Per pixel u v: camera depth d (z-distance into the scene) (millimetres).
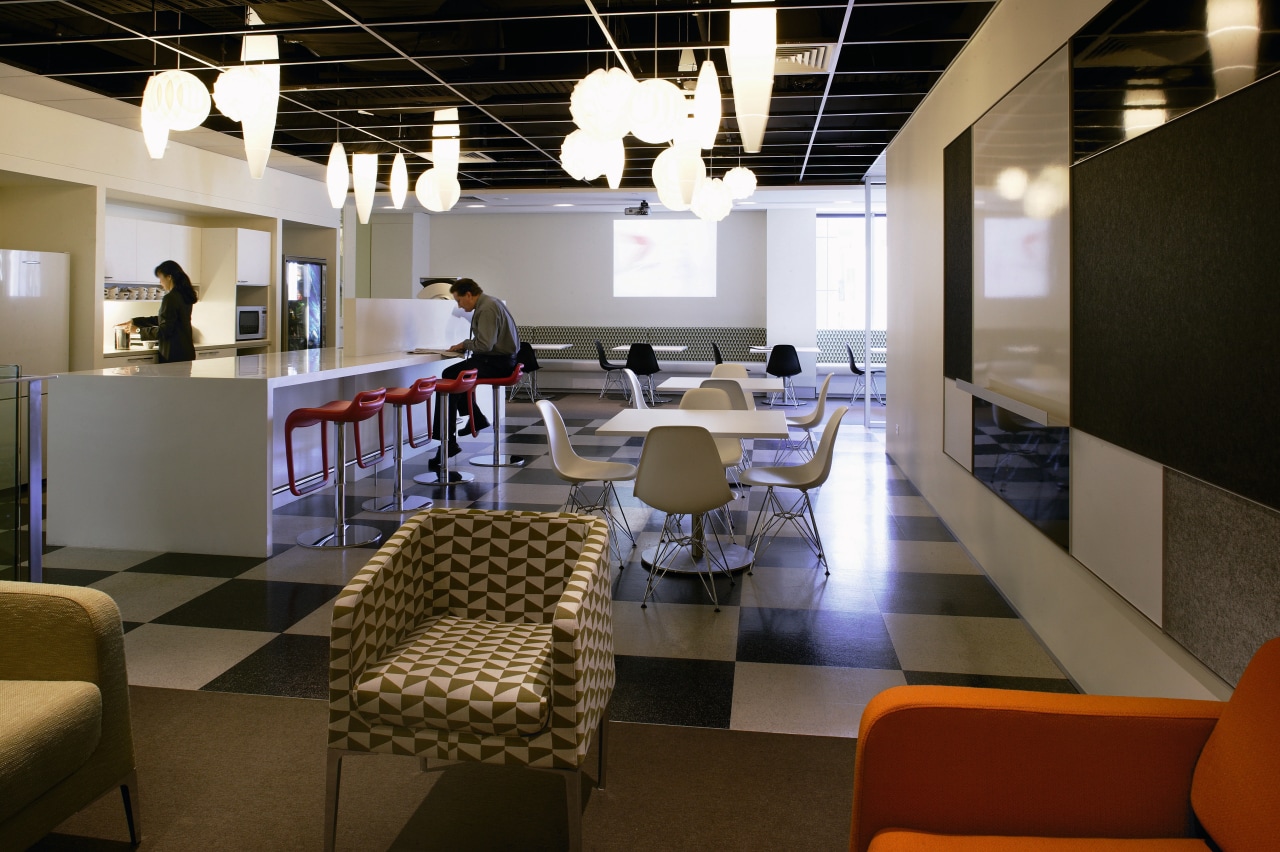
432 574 2852
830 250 15422
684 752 3016
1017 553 4371
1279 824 1442
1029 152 4012
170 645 3922
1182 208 2467
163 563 5164
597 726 2562
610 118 4605
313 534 5824
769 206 14398
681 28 5531
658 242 15641
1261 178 2055
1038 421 3783
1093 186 3184
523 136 8766
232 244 10039
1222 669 2305
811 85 6801
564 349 15938
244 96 4906
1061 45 3564
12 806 2000
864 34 5344
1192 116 2406
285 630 4109
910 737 1779
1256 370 2078
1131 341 2844
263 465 5289
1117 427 2969
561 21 5539
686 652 3938
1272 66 2000
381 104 7539
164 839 2480
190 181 9211
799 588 4848
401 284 15664
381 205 13844
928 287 6770
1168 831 1751
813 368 14258
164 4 5180
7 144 7066
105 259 8438
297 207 11227
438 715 2250
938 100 6336
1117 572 3025
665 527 5184
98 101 7266
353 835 2516
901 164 8156
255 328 10531
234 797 2709
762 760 2959
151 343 9156
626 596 4730
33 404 3994
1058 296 3609
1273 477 2014
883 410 13383
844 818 2605
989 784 1768
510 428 11016
